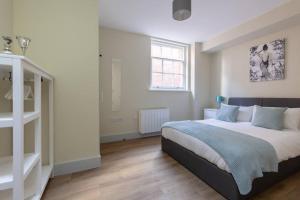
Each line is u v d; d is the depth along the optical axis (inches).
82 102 83.7
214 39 152.8
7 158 52.9
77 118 82.7
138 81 149.3
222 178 63.1
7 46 46.5
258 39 128.9
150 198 61.8
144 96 152.7
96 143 87.7
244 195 58.6
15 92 38.4
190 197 62.6
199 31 140.4
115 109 140.1
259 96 129.3
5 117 41.8
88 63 84.6
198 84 171.2
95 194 64.1
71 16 80.3
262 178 63.9
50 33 76.3
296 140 78.3
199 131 85.8
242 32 123.3
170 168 87.3
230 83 154.7
